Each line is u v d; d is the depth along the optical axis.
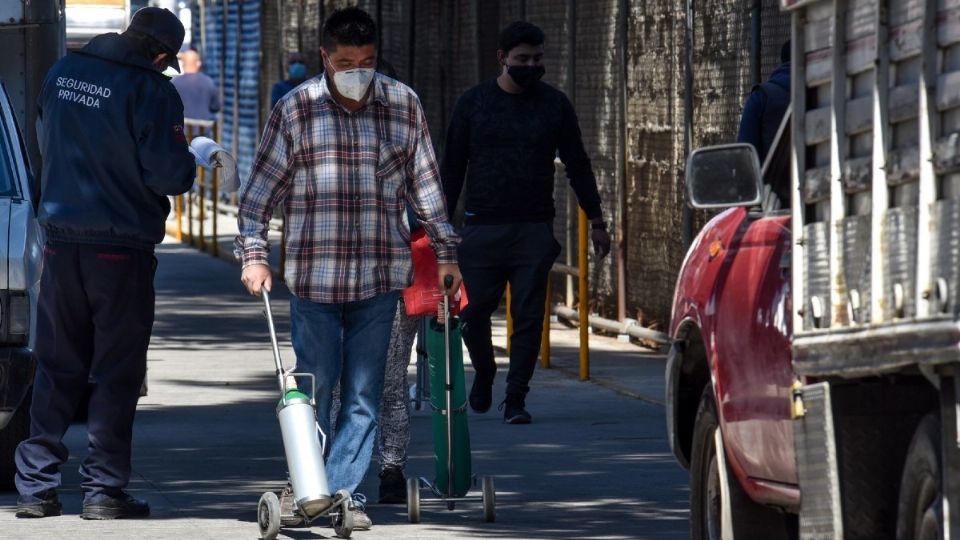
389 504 24.19
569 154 31.12
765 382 16.38
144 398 34.91
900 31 13.68
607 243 31.47
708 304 17.77
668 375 19.09
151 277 23.16
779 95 23.70
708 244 18.33
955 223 12.57
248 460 27.75
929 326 12.89
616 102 43.41
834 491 14.68
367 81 21.36
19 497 23.84
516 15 48.38
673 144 40.06
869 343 13.95
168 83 22.92
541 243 31.05
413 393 31.97
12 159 25.84
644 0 41.56
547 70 47.38
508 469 26.95
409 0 56.66
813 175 15.29
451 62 53.19
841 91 14.71
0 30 29.92
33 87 29.98
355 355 21.86
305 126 21.61
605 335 44.91
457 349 23.06
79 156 22.72
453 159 31.02
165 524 22.61
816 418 14.92
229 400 34.69
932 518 13.53
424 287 23.50
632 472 26.67
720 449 17.91
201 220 74.81
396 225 21.92
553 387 36.41
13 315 24.17
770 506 17.34
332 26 21.31
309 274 21.64
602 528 22.38
